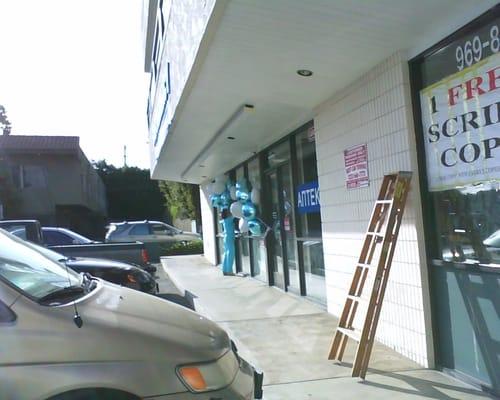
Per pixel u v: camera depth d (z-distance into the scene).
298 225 9.09
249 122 8.57
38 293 2.86
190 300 9.84
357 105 6.25
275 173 10.44
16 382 2.41
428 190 5.10
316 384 4.79
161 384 2.68
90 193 35.34
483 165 4.38
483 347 4.46
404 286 5.38
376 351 5.63
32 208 30.38
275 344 6.17
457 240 4.75
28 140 31.17
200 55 5.56
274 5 4.40
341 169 6.72
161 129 11.38
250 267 12.69
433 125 5.00
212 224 17.17
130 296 3.46
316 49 5.34
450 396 4.36
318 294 8.45
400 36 4.98
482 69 4.36
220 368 2.96
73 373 2.51
